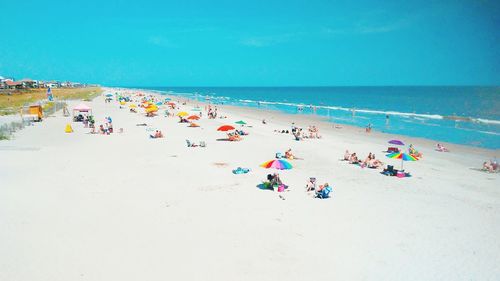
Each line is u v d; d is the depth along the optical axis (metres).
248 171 19.75
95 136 30.75
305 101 111.19
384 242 11.55
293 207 14.52
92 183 16.88
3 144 25.66
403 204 15.19
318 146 28.64
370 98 128.12
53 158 21.75
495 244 11.52
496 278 9.54
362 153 26.25
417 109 75.44
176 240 11.33
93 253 10.38
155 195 15.47
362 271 9.78
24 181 16.81
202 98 125.38
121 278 9.16
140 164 20.95
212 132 34.75
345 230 12.39
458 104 90.44
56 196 14.94
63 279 9.05
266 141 30.44
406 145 30.38
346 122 48.78
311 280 9.29
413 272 9.77
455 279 9.47
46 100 63.34
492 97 122.75
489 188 17.81
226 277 9.33
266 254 10.59
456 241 11.71
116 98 80.75
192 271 9.58
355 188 17.39
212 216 13.34
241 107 77.88
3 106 52.41
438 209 14.65
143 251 10.59
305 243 11.36
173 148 26.19
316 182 18.23
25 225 12.04
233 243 11.23
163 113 52.22
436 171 21.33
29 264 9.69
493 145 31.23
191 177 18.45
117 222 12.55
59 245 10.77
